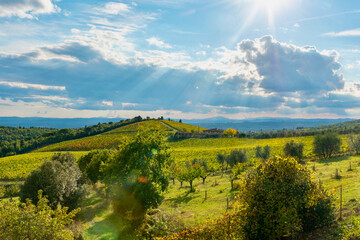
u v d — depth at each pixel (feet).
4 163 365.40
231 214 45.44
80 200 98.53
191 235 41.37
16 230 37.91
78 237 66.44
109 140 566.36
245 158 227.20
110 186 96.89
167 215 53.98
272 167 45.75
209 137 583.17
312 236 41.98
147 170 93.09
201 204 100.83
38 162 367.45
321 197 44.73
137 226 74.28
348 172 104.01
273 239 42.47
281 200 42.39
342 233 39.17
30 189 88.22
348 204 54.54
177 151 395.75
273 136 548.72
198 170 155.43
